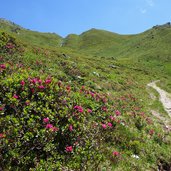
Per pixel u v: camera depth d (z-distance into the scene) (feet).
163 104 120.16
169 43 447.42
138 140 56.85
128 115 69.67
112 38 629.92
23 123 37.42
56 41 634.43
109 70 175.94
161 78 253.03
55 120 41.04
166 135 68.28
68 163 37.76
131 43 537.24
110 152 46.50
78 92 58.65
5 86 41.52
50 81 46.70
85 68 123.24
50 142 38.06
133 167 46.70
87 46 588.91
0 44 90.22
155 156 54.60
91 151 42.22
